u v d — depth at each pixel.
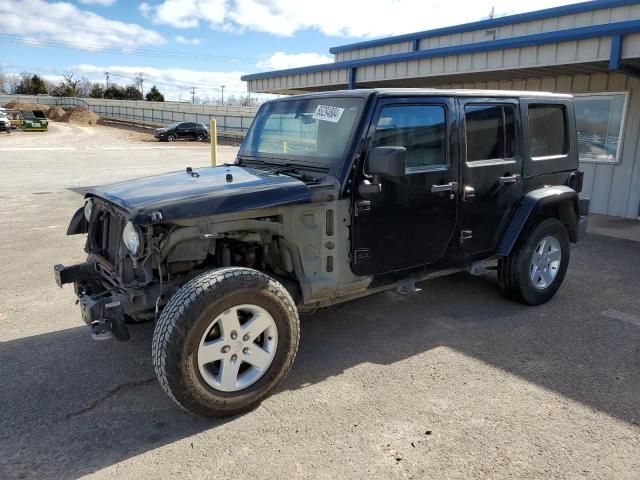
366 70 11.72
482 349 3.97
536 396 3.29
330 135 3.67
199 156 26.23
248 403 3.08
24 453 2.75
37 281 5.64
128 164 21.20
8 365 3.72
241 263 3.62
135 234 2.97
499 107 4.32
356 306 4.88
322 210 3.42
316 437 2.88
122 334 3.06
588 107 10.05
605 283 5.63
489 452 2.74
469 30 12.48
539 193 4.62
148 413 3.13
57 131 44.88
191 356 2.82
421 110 3.79
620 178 9.73
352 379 3.53
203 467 2.64
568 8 10.34
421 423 3.00
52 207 10.43
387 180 3.63
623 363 3.74
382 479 2.54
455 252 4.21
